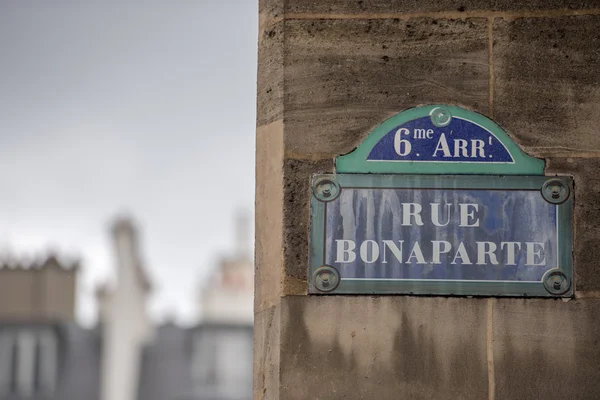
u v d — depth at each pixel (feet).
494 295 16.07
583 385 15.90
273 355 16.15
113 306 83.92
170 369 83.15
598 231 16.22
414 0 16.80
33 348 82.33
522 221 16.25
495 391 15.88
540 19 16.74
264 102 16.88
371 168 16.42
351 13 16.80
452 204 16.30
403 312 16.06
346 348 16.01
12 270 82.79
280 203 16.42
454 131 16.49
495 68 16.65
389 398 15.90
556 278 16.14
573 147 16.46
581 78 16.62
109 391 82.64
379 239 16.22
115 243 84.07
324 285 16.16
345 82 16.65
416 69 16.65
